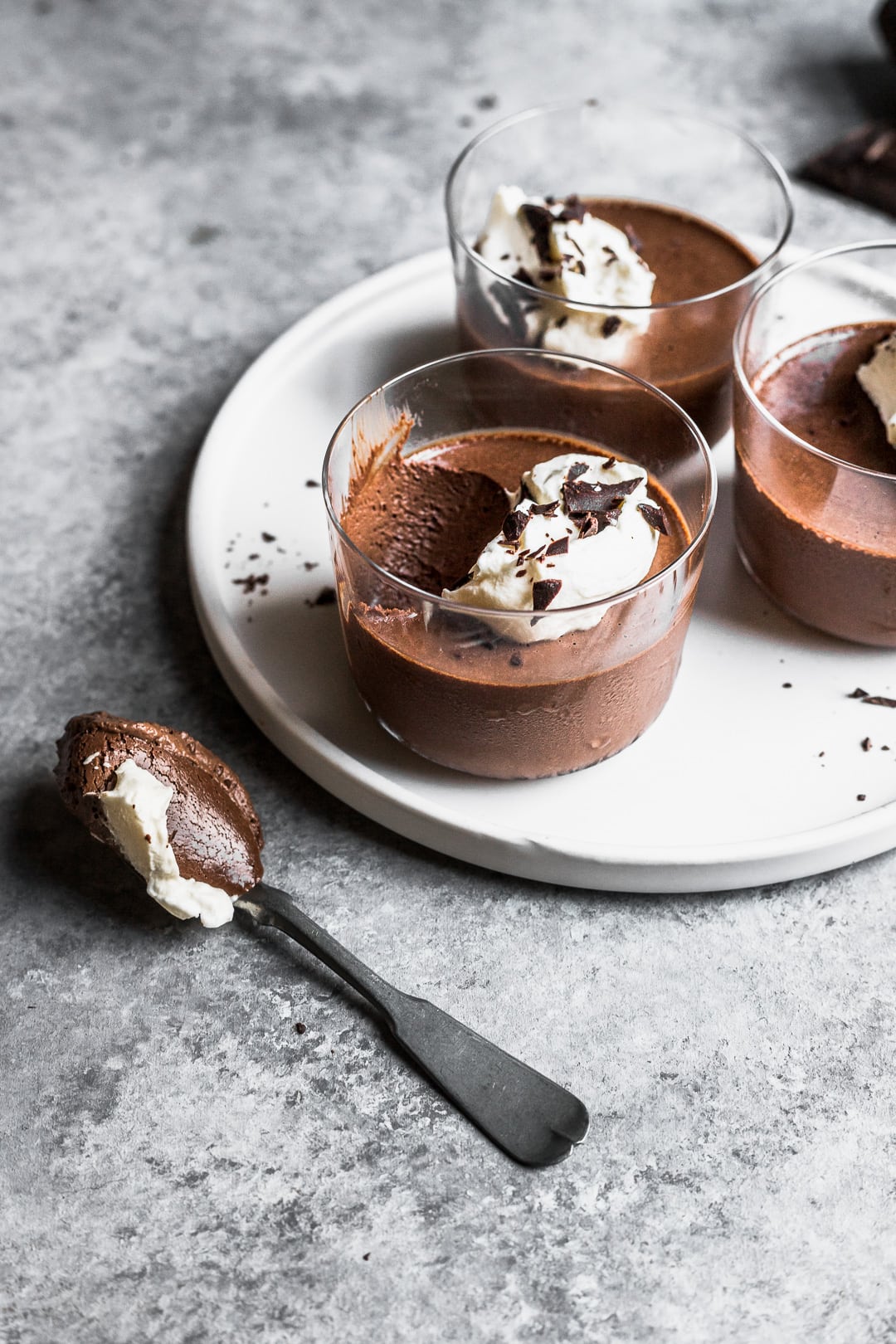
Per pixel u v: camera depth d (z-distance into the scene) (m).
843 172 0.73
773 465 0.57
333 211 0.73
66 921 0.55
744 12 0.81
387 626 0.53
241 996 0.54
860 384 0.60
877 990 0.54
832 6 0.81
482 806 0.56
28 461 0.65
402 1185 0.51
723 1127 0.52
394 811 0.55
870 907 0.55
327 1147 0.52
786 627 0.59
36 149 0.76
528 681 0.53
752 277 0.60
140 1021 0.54
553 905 0.55
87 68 0.79
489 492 0.57
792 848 0.54
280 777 0.58
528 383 0.58
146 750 0.54
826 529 0.56
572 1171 0.51
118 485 0.65
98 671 0.60
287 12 0.82
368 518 0.57
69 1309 0.50
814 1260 0.50
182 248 0.72
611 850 0.54
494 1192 0.51
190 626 0.61
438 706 0.54
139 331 0.69
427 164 0.75
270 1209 0.51
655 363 0.60
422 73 0.79
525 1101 0.51
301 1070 0.53
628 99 0.77
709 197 0.67
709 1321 0.49
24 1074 0.53
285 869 0.56
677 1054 0.53
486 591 0.53
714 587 0.60
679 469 0.56
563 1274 0.50
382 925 0.55
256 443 0.64
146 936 0.55
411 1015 0.52
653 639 0.53
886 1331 0.49
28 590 0.62
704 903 0.55
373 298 0.67
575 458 0.56
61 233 0.73
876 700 0.58
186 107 0.78
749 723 0.57
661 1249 0.50
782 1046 0.53
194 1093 0.52
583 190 0.68
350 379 0.65
